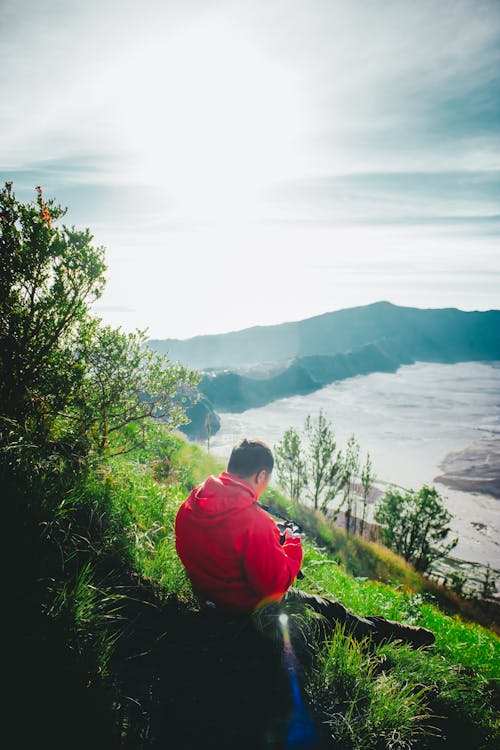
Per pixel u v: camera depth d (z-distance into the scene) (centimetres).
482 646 613
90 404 507
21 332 393
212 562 258
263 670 277
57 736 200
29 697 208
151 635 288
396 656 347
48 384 412
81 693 220
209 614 291
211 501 257
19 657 221
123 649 271
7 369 389
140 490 470
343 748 243
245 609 272
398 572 2125
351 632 332
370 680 297
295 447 2902
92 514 353
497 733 314
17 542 278
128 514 408
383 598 691
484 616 2170
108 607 299
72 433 458
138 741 215
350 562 1941
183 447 1334
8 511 287
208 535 255
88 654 239
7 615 238
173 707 240
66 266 407
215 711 244
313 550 784
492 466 14888
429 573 2984
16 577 261
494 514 9269
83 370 444
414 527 3061
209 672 267
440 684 346
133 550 356
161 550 378
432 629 631
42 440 403
